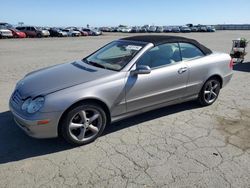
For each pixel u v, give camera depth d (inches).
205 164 130.7
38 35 1411.2
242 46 439.5
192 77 189.2
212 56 205.0
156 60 172.1
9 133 161.9
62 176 120.7
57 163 131.3
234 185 115.0
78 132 147.6
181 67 180.9
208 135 162.2
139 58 163.8
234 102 223.5
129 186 113.9
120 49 180.1
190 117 189.9
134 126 174.4
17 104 141.7
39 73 166.6
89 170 125.5
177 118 187.9
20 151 142.2
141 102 165.5
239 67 393.1
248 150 144.4
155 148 146.3
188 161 133.3
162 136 160.6
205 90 204.5
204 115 193.9
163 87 173.0
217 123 180.1
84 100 141.5
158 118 187.6
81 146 148.3
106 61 174.1
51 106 131.6
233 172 124.3
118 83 151.4
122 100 155.6
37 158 135.6
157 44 174.4
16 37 1326.3
